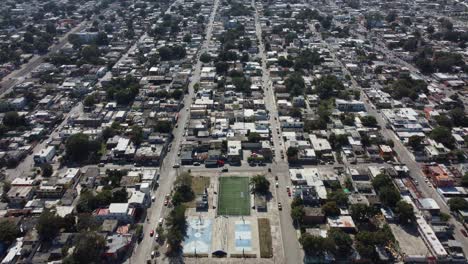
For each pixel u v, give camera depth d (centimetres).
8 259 16688
